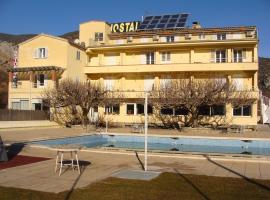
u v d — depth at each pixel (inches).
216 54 1857.8
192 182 425.4
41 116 1748.3
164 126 1718.8
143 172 491.5
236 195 362.6
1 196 353.1
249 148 1103.6
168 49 1921.8
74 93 1627.7
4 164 550.6
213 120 1681.8
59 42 1925.4
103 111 1946.4
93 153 696.4
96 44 2159.2
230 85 1596.9
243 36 1943.9
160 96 1583.4
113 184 411.8
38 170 502.9
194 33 2005.4
